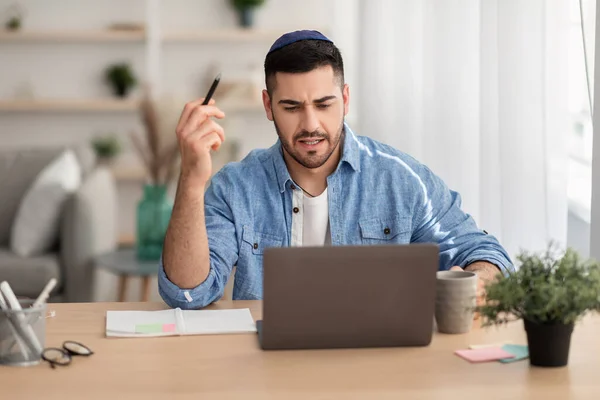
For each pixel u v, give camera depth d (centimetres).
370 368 171
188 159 215
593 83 291
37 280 454
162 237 470
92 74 677
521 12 316
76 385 162
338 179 251
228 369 171
